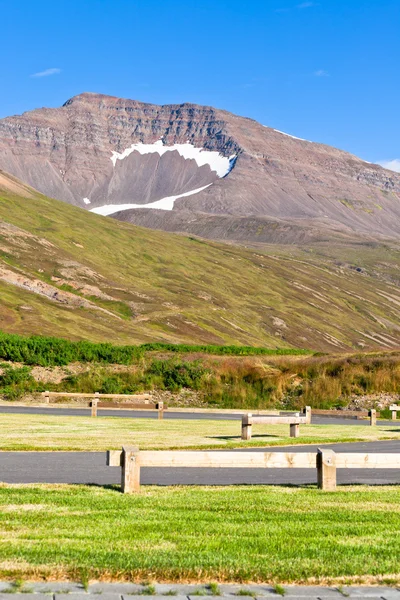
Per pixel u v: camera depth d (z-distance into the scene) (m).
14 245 140.88
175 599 6.38
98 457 15.73
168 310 125.88
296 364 38.00
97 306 119.19
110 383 34.62
